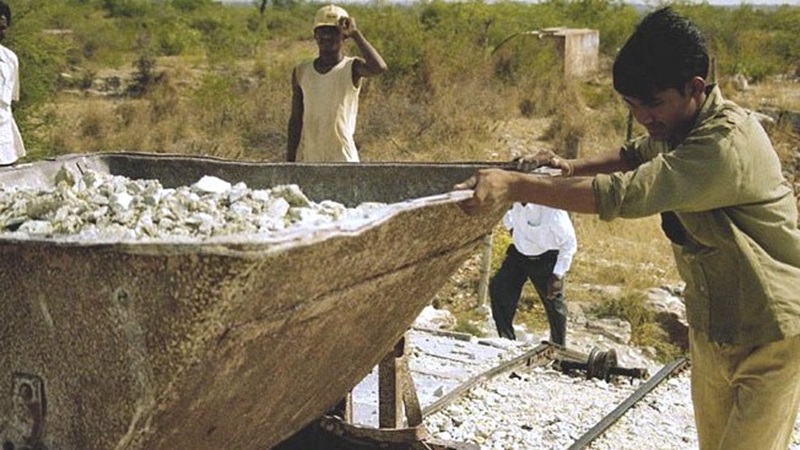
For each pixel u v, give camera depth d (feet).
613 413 19.24
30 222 9.11
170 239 7.61
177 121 68.95
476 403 19.92
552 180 10.05
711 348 11.44
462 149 60.75
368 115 63.98
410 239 9.76
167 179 15.42
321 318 9.29
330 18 22.07
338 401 13.07
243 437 10.38
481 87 74.84
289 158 23.67
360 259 9.04
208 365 8.21
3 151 25.23
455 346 24.02
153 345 7.92
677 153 10.11
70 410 8.55
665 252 39.93
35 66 52.70
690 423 19.48
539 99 74.64
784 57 101.30
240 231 8.90
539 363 22.62
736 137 10.14
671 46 10.37
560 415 19.57
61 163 14.61
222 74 86.48
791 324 10.63
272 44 124.57
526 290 33.65
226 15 153.89
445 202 9.50
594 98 77.82
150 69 88.94
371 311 10.33
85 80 85.61
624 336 29.35
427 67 74.18
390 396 13.85
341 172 14.40
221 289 7.52
